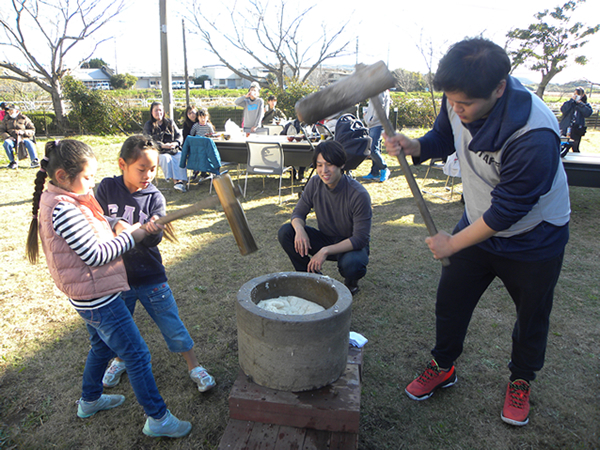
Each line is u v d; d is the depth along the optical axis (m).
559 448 1.91
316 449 1.63
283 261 3.92
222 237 4.55
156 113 6.38
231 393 1.74
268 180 7.31
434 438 1.96
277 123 9.00
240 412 1.74
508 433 1.99
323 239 3.20
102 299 1.69
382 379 2.35
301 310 1.97
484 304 3.14
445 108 1.89
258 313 1.67
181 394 2.24
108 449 1.90
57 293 3.29
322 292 2.07
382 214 5.30
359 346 2.11
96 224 1.69
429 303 3.17
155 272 2.03
